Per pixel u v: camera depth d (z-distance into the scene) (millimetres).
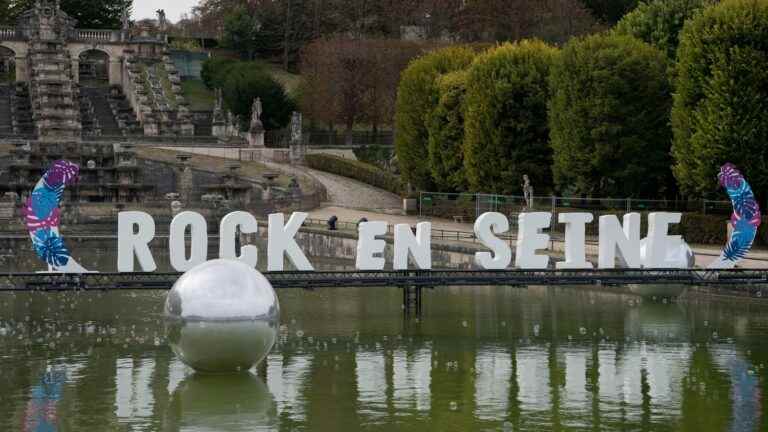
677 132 95812
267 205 129500
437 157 125375
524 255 63906
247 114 176375
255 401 45625
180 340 48750
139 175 148500
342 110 167375
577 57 104875
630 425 42438
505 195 112000
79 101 179375
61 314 66875
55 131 160375
